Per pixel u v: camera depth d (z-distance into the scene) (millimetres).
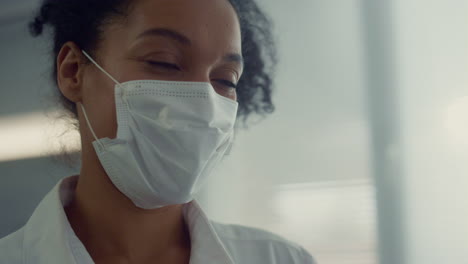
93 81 876
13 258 833
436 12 1785
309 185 1897
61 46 968
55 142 1340
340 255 1809
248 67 1293
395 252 1732
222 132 889
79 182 899
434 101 1749
